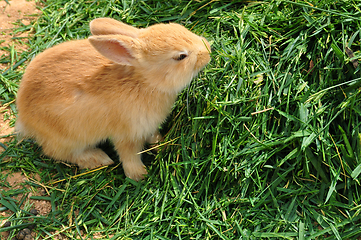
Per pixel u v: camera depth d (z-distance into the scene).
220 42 0.87
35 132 0.85
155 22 0.93
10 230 0.82
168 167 0.84
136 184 0.85
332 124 0.82
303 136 0.81
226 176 0.82
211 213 0.82
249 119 0.83
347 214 0.80
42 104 0.83
